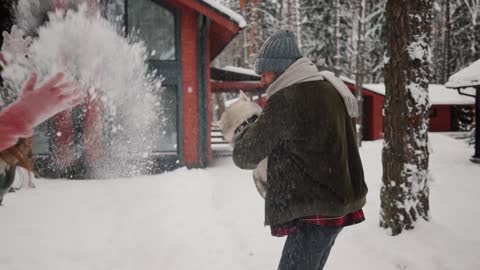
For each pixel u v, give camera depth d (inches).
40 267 163.9
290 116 92.0
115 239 197.9
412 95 195.5
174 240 196.7
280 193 93.8
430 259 163.6
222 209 259.3
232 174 414.9
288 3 1160.2
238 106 106.0
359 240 186.9
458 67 1565.0
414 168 195.8
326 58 1317.7
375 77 1502.2
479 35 1411.2
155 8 458.9
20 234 203.2
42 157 392.8
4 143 28.1
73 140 393.7
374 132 1005.8
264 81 104.8
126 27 449.4
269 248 184.9
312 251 95.5
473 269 154.6
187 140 463.2
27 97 28.5
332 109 93.8
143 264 169.6
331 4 1295.5
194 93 464.8
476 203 264.7
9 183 66.0
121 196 299.4
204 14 446.6
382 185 202.4
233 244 191.0
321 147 91.6
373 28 1275.8
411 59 194.7
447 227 197.0
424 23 195.3
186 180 376.5
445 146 716.7
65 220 230.2
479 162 497.7
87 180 381.4
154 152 445.7
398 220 193.3
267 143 93.4
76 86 29.2
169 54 464.1
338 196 91.4
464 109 1217.4
